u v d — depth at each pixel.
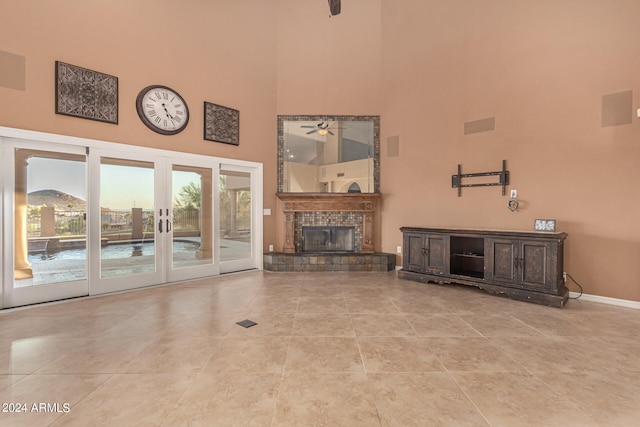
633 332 2.85
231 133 5.34
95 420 1.64
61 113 3.71
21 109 3.47
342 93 5.95
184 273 4.85
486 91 4.64
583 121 3.85
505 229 4.46
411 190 5.52
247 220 5.66
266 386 1.96
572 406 1.77
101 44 4.03
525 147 4.29
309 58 5.97
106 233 4.13
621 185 3.63
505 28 4.45
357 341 2.64
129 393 1.88
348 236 6.09
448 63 5.04
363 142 5.96
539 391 1.92
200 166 5.00
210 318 3.18
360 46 5.92
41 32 3.59
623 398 1.84
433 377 2.08
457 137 4.96
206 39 5.06
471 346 2.55
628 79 3.57
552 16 4.06
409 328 2.94
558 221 4.04
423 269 4.76
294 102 5.97
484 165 4.67
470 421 1.64
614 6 3.64
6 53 3.39
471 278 4.23
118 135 4.18
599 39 3.74
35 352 2.43
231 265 5.44
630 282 3.59
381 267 5.52
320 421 1.64
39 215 3.67
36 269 3.65
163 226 4.62
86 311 3.41
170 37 4.67
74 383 1.99
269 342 2.62
